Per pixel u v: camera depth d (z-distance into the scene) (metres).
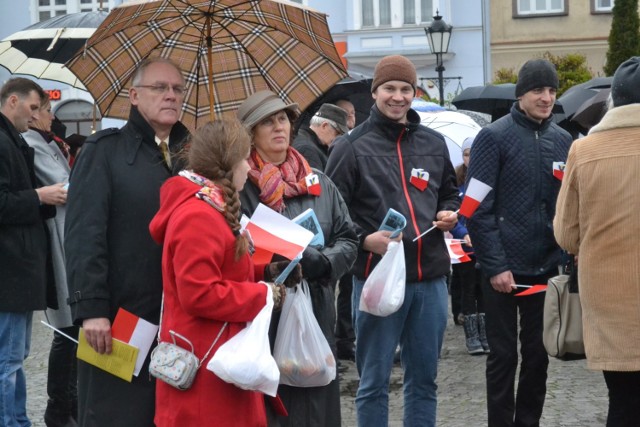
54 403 7.05
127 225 4.77
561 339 5.55
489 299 6.38
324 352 4.91
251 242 4.47
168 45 5.56
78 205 4.73
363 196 6.04
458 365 9.30
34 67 9.02
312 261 4.92
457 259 7.85
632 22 25.56
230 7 5.27
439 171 6.20
